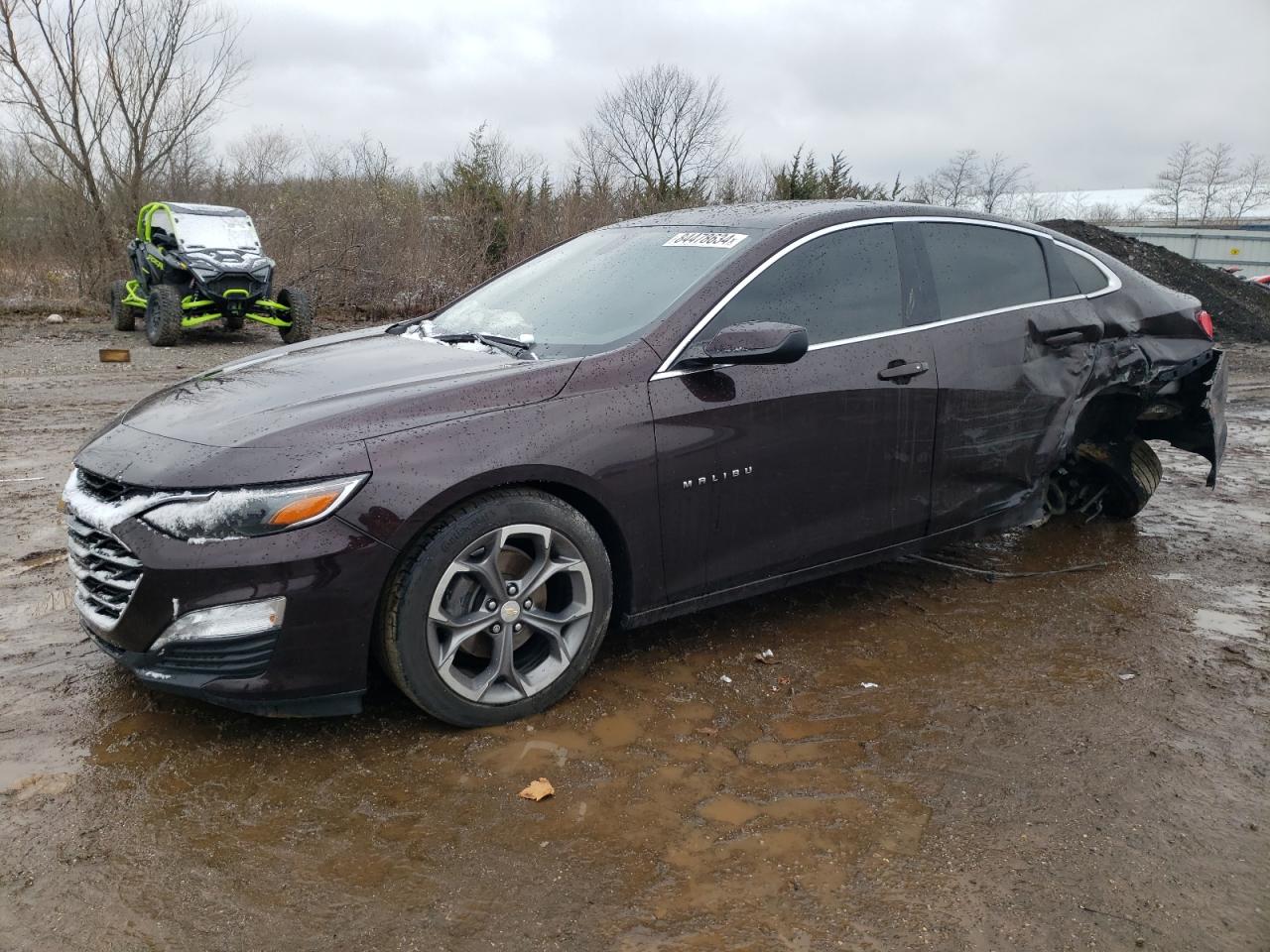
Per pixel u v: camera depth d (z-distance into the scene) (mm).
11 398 8508
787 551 3451
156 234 14219
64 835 2334
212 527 2516
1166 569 4512
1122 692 3234
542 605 3004
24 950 1961
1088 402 4285
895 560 4566
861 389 3494
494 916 2094
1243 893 2217
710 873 2254
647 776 2658
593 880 2221
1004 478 4066
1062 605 4035
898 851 2348
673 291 3367
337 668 2639
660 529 3111
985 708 3102
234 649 2543
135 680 3137
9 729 2820
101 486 2770
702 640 3594
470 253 19391
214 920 2061
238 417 2795
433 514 2670
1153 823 2479
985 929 2084
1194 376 4691
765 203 4035
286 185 20938
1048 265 4266
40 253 19031
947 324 3803
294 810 2465
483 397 2855
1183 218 58031
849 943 2035
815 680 3281
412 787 2576
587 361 3035
